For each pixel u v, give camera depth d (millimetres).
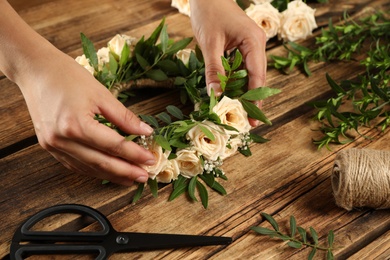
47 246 688
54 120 684
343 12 1081
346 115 853
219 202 764
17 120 870
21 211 750
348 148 817
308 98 911
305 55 956
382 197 727
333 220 747
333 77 945
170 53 881
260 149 830
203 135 751
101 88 713
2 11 724
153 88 919
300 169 806
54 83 692
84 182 782
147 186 776
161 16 1060
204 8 835
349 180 720
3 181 782
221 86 762
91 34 1013
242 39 813
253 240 724
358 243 730
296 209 759
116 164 717
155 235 709
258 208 759
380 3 1102
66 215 742
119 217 746
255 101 807
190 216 749
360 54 990
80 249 689
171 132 757
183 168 774
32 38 722
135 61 896
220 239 710
